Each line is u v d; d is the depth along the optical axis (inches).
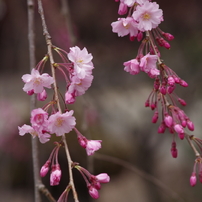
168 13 286.5
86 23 335.6
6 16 349.7
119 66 303.6
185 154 284.4
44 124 88.7
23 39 347.6
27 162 340.8
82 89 96.0
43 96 99.8
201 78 257.6
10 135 334.6
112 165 339.9
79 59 96.2
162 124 116.6
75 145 321.7
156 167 314.8
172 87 104.6
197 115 269.6
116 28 109.4
